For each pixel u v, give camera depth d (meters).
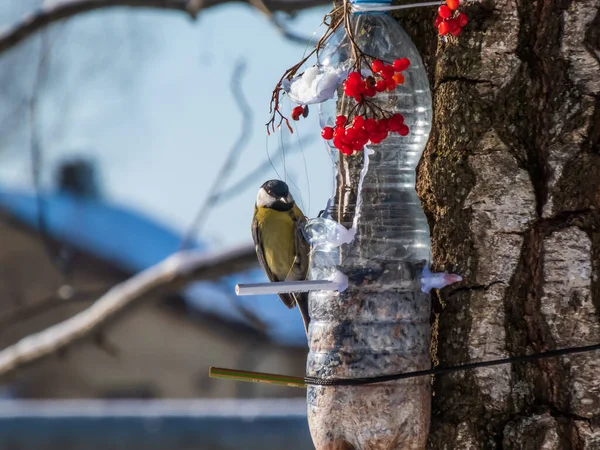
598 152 5.15
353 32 5.37
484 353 5.25
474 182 5.33
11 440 11.44
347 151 4.96
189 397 33.00
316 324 5.28
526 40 5.32
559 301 5.12
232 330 32.78
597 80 5.17
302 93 5.14
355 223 5.34
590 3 5.20
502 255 5.25
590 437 5.02
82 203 36.97
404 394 5.09
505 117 5.32
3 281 33.78
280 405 12.54
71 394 32.94
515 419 5.18
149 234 36.75
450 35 5.45
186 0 13.54
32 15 13.84
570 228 5.13
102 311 14.80
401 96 5.48
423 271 5.27
